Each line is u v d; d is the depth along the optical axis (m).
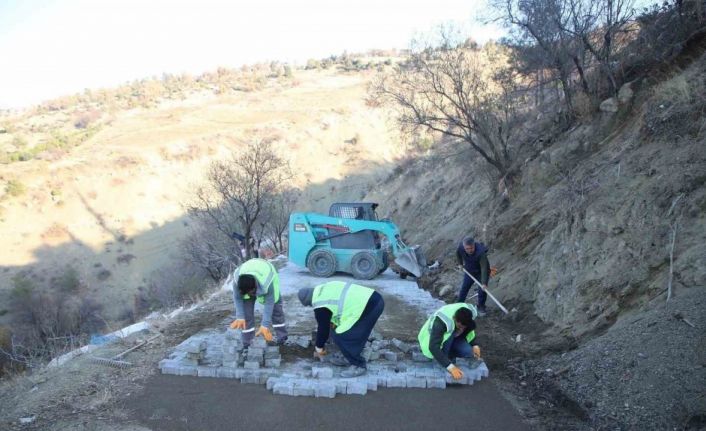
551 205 10.13
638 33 11.10
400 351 6.72
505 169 13.17
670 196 6.88
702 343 5.00
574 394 5.31
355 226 13.51
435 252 15.61
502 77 13.19
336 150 53.59
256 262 6.29
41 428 4.73
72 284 33.69
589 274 7.21
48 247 37.09
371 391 5.52
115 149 48.12
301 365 6.07
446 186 20.19
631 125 9.59
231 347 6.13
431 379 5.66
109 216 40.94
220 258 22.80
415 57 13.41
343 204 14.44
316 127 55.75
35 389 5.72
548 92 14.92
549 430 4.75
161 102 70.44
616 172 8.16
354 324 5.72
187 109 65.31
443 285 11.78
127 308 31.89
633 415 4.70
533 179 11.59
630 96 10.15
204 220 23.05
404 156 41.38
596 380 5.37
